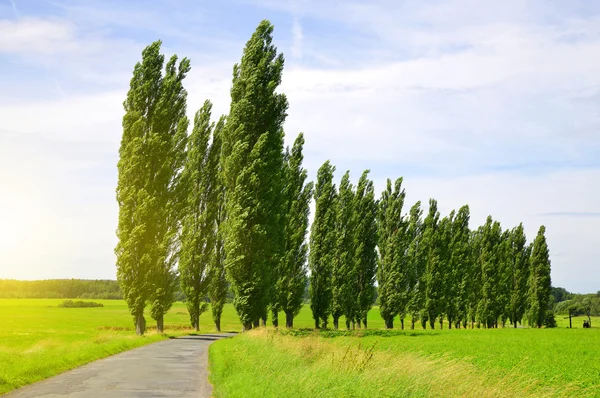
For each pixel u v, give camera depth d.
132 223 49.03
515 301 113.12
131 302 48.28
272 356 21.09
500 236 110.00
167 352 31.39
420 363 17.08
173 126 54.25
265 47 50.22
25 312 126.94
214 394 15.91
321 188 72.62
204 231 67.44
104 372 20.88
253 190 47.22
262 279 46.31
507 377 16.12
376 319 138.38
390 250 86.62
